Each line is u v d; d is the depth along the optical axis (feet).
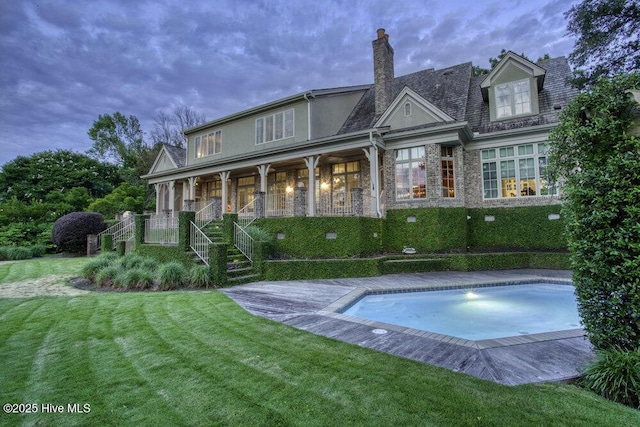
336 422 8.63
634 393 9.48
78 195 83.87
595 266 10.77
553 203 40.45
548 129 40.16
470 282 30.14
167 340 14.92
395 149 44.57
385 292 27.84
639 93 10.13
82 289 28.35
